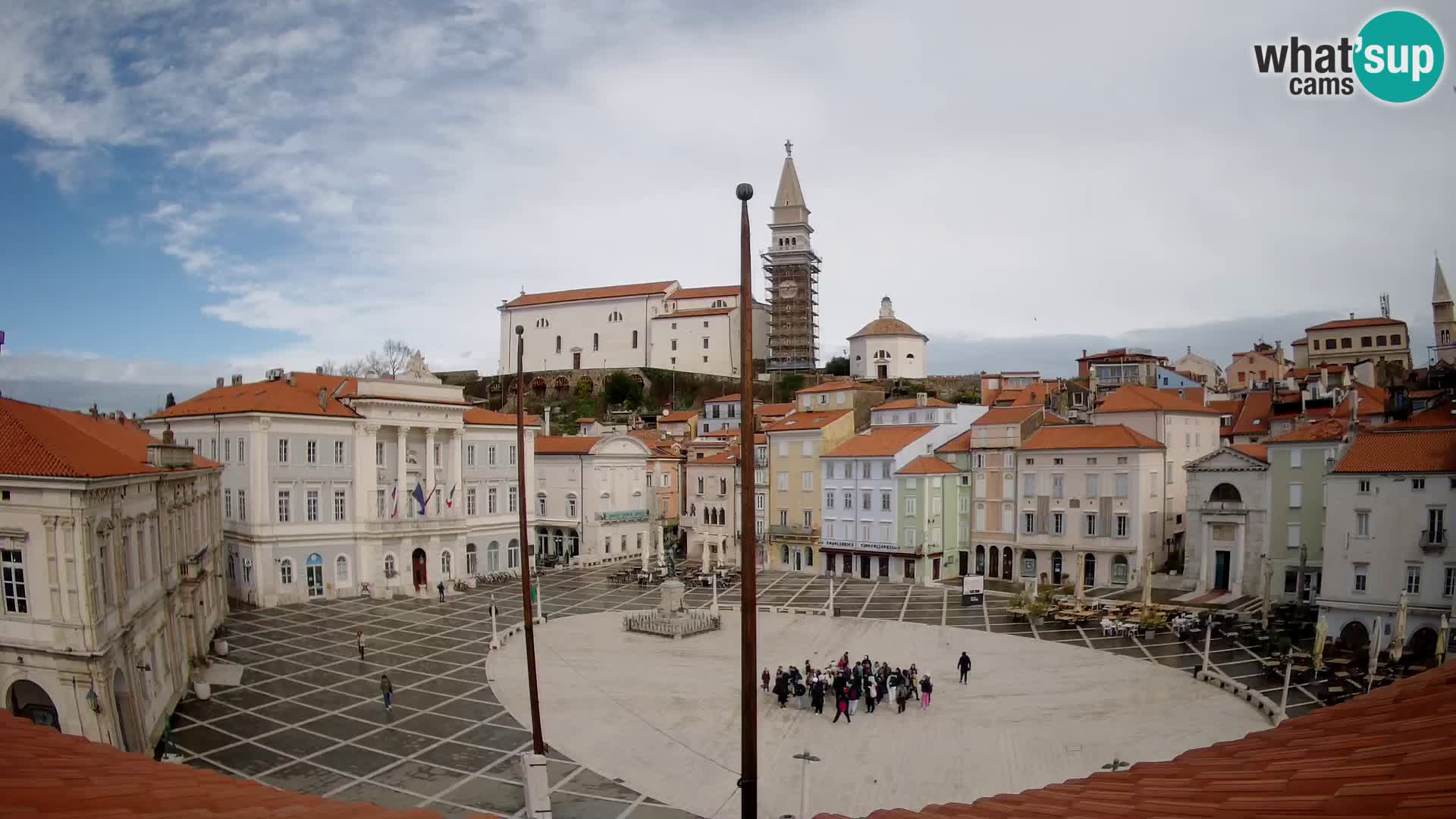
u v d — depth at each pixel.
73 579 33.22
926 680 45.75
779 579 94.06
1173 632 62.22
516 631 65.31
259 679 51.28
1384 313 151.38
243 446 76.00
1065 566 85.31
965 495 94.44
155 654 42.12
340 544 80.19
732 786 35.31
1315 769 8.98
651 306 188.75
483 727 42.69
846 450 96.12
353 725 42.94
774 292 190.88
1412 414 67.25
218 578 65.25
